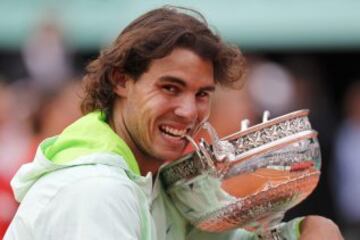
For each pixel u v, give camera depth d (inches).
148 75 380.5
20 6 948.6
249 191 391.5
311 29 959.0
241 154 386.6
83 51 935.7
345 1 968.3
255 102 854.5
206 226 405.7
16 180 388.8
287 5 960.9
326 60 1007.6
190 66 378.0
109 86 391.9
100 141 380.2
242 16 940.0
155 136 382.3
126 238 361.1
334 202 789.9
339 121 1002.7
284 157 390.0
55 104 683.4
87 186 363.9
